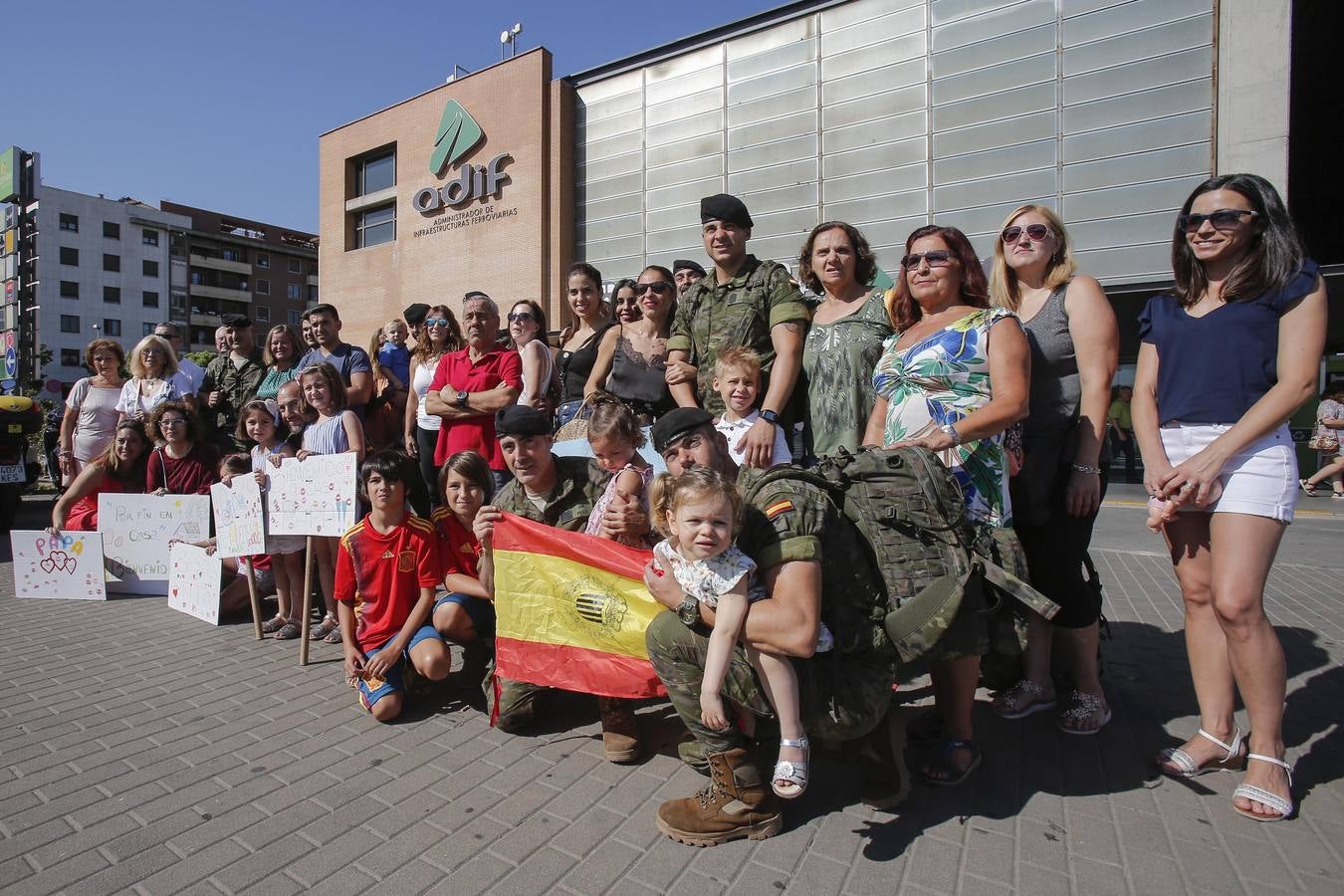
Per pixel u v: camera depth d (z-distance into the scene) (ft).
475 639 11.93
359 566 11.77
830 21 47.16
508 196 59.47
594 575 9.91
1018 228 10.24
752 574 7.59
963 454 8.91
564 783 9.11
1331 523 30.91
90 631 15.61
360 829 8.03
